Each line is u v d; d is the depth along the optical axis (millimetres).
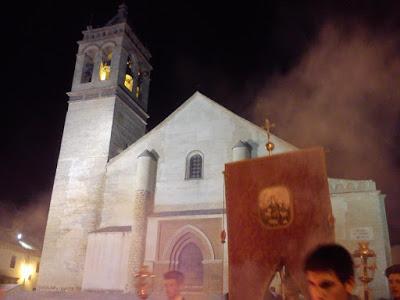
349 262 2756
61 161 29000
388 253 19641
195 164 25688
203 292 21359
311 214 6895
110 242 24016
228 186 7711
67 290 24672
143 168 25328
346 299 2666
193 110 27016
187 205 24375
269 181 7375
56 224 26938
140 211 24234
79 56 33062
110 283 22922
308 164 7203
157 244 23234
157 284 22234
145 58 36281
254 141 24703
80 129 29734
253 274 6934
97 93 30672
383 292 18562
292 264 6695
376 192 20797
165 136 26844
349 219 20625
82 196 27219
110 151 28281
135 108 32750
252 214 7328
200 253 22828
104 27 33469
